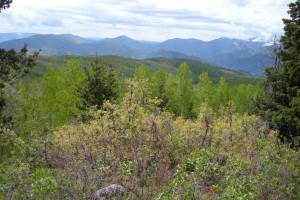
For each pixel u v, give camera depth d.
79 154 15.61
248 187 11.27
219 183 12.13
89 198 10.79
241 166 12.79
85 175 11.92
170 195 10.72
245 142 17.34
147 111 19.25
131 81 19.67
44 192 10.73
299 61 23.83
